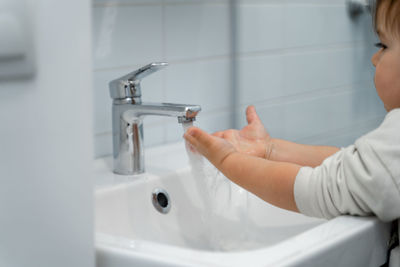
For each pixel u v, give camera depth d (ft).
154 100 3.10
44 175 1.51
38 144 1.49
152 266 1.57
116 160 2.64
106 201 2.36
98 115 2.87
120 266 1.65
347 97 4.33
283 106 3.93
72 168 1.54
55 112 1.49
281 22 3.82
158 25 3.07
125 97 2.55
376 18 2.12
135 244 1.70
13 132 1.49
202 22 3.32
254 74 3.69
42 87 1.47
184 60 3.25
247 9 3.57
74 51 1.49
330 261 1.67
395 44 2.07
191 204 2.70
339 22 4.19
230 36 3.51
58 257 1.55
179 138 3.32
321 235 1.73
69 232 1.56
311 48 4.05
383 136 1.92
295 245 1.64
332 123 4.26
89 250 1.61
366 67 4.43
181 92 3.26
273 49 3.80
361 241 1.81
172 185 2.64
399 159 1.86
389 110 2.20
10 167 1.50
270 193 2.15
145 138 3.14
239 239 2.54
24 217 1.52
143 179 2.53
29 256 1.54
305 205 2.06
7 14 1.41
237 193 2.64
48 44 1.46
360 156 1.95
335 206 1.99
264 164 2.19
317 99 4.15
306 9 3.97
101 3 2.78
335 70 4.22
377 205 1.87
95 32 2.77
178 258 1.56
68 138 1.52
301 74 4.01
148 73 2.45
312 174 2.06
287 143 2.69
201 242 2.57
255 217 2.64
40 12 1.44
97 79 2.82
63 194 1.54
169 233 2.55
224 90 3.53
